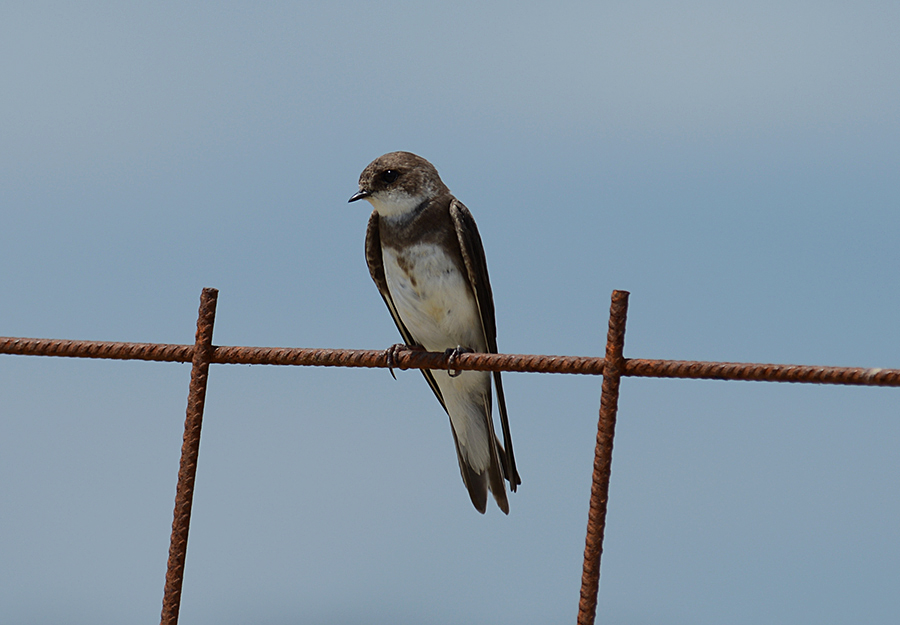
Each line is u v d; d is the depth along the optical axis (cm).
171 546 672
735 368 575
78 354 705
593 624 596
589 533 600
